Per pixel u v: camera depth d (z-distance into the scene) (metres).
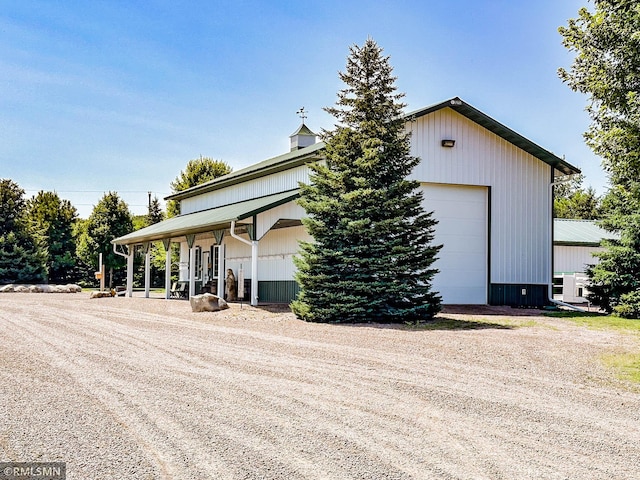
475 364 8.18
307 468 4.25
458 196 18.14
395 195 13.84
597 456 4.58
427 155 17.59
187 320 13.80
